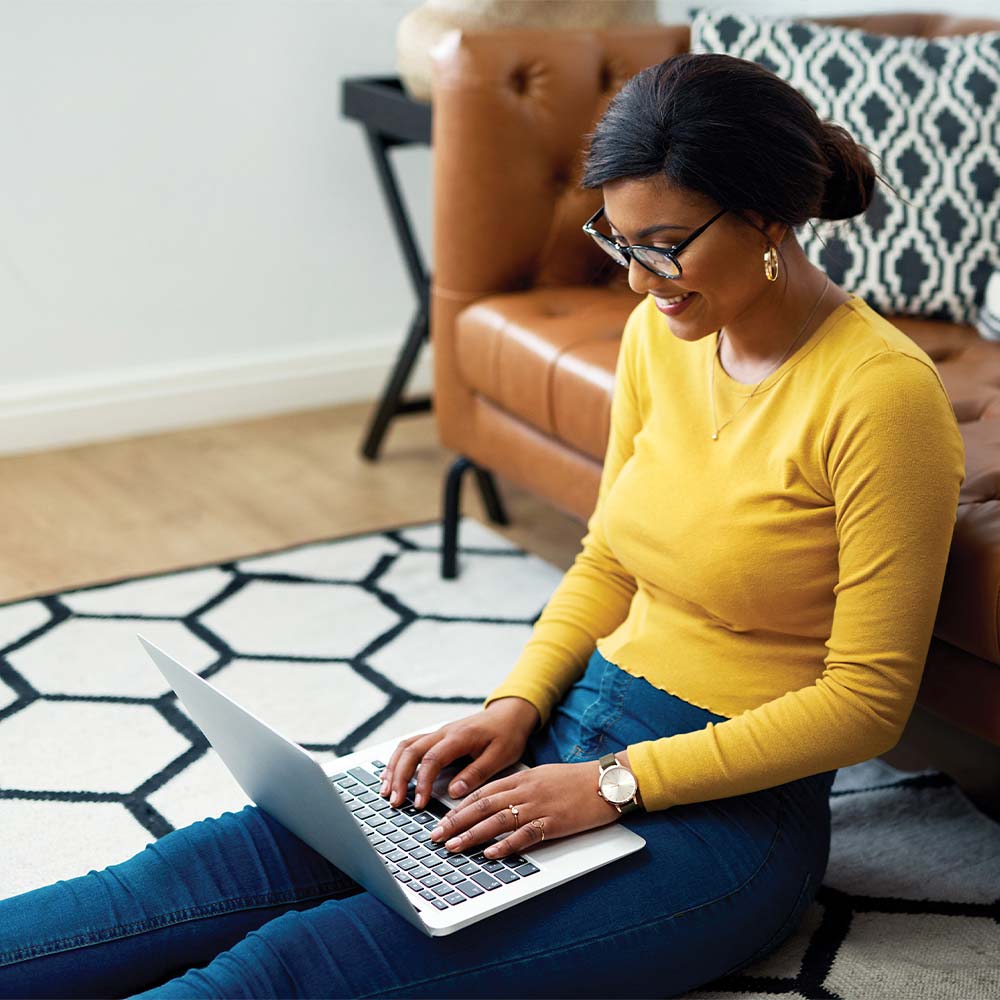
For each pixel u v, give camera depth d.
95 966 1.20
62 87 2.86
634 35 2.37
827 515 1.25
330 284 3.31
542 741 1.44
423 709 1.99
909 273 2.15
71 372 3.05
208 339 3.20
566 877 1.21
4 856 1.65
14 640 2.16
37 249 2.94
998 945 1.45
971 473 1.52
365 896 1.19
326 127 3.18
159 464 2.96
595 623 1.51
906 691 1.22
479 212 2.28
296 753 1.10
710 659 1.34
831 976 1.40
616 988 1.21
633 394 1.46
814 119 1.21
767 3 2.97
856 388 1.21
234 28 3.00
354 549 2.52
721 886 1.25
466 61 2.22
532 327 2.17
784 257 1.26
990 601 1.37
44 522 2.64
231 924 1.26
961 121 2.11
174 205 3.06
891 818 1.69
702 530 1.31
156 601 2.30
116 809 1.74
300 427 3.21
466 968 1.15
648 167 1.16
